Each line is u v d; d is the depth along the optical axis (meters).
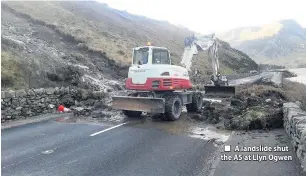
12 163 6.47
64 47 23.97
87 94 14.82
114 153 7.05
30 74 13.88
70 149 7.43
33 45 19.45
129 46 33.84
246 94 16.19
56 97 13.38
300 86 24.22
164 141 8.05
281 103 11.18
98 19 46.56
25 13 29.33
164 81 10.76
